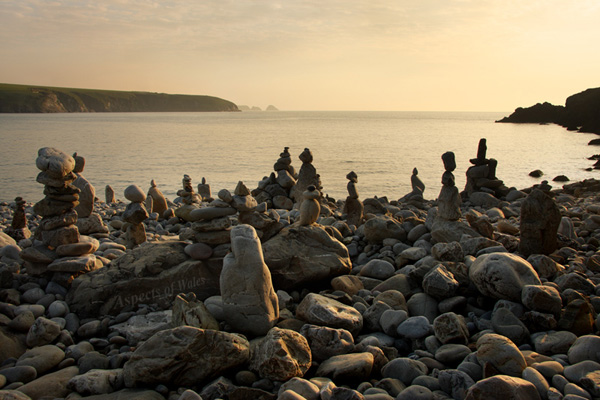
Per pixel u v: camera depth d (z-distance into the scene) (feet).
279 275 25.11
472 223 31.76
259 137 238.68
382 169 115.14
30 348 19.51
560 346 18.06
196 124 399.03
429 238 32.45
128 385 16.52
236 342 17.48
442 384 16.02
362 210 39.06
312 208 27.84
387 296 22.77
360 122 516.73
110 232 39.81
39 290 23.17
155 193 47.37
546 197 27.78
